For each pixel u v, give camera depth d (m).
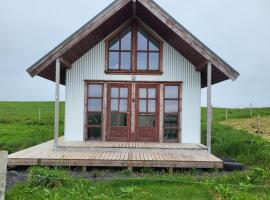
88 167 9.73
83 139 12.80
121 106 12.95
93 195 6.43
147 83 12.96
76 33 10.96
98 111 12.95
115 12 10.96
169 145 11.87
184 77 12.95
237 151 12.45
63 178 7.43
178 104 12.94
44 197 6.25
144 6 10.97
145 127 12.91
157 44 13.03
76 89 12.90
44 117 26.84
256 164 10.56
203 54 11.02
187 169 9.69
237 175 8.14
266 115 26.91
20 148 14.55
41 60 10.97
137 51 13.02
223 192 6.50
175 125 12.94
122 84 12.96
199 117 12.88
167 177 8.22
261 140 14.32
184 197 6.52
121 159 9.52
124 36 13.04
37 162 9.49
